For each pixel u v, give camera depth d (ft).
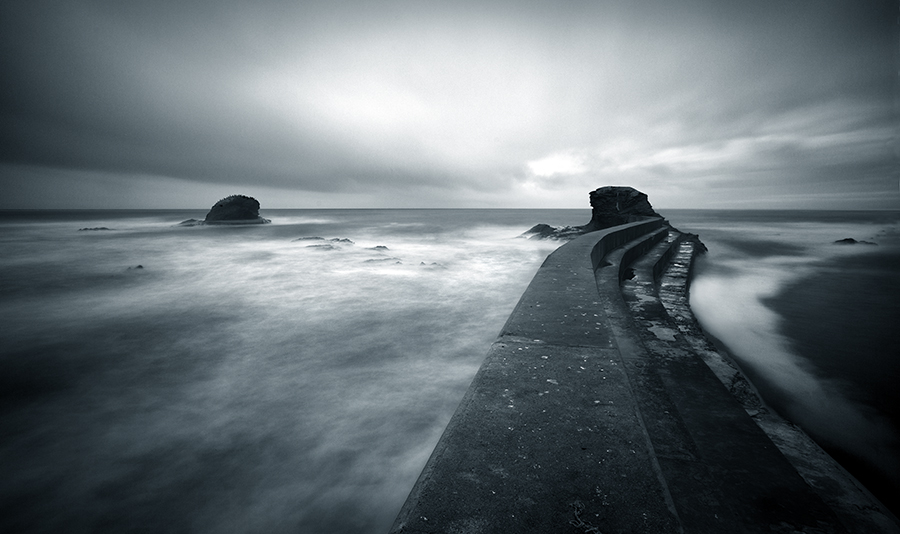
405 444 19.47
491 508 4.53
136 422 21.49
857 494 8.86
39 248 102.63
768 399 17.94
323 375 27.14
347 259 82.58
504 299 48.88
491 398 6.96
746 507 6.52
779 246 97.04
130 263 78.02
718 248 90.17
